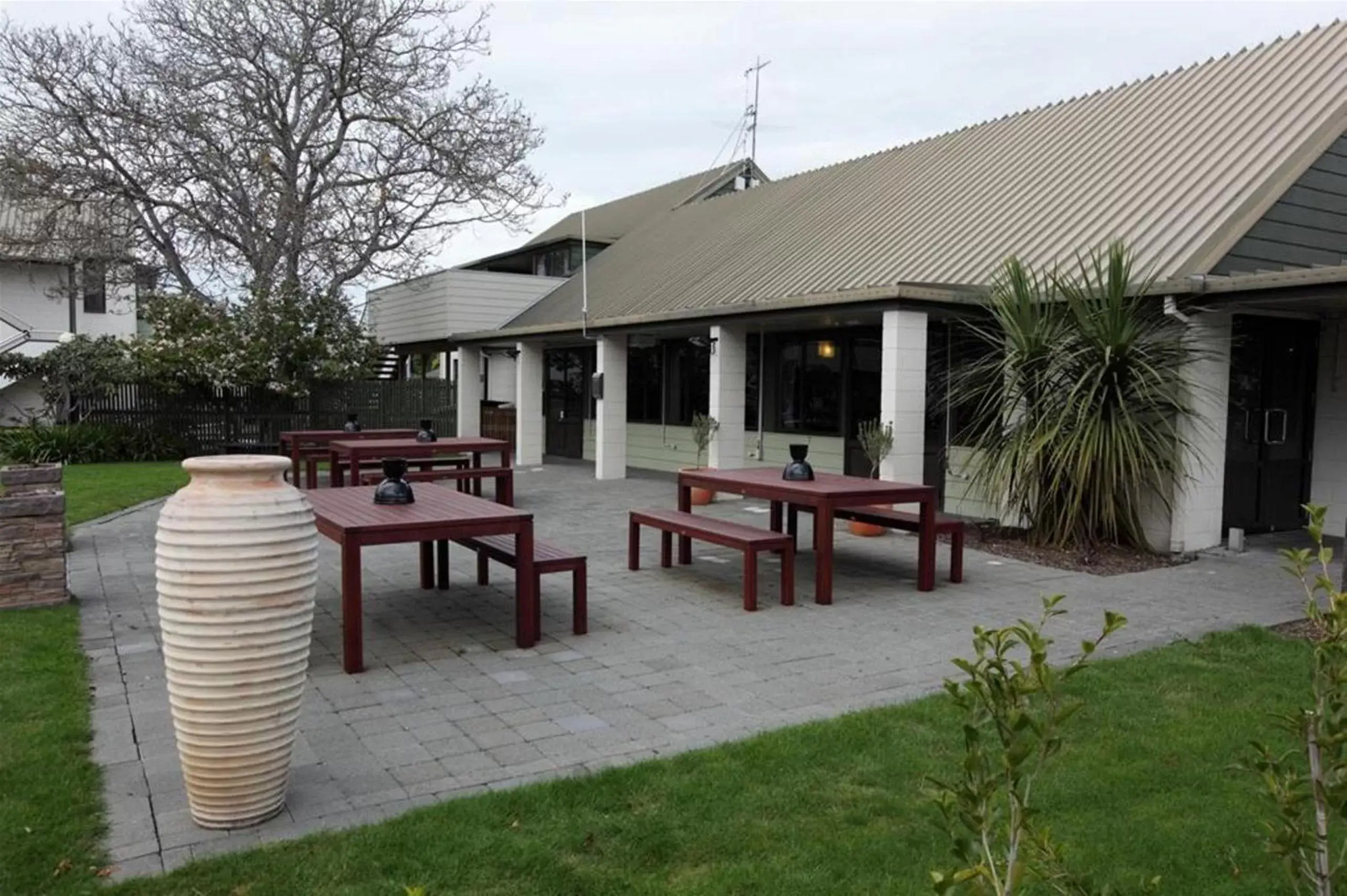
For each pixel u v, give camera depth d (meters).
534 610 5.35
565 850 2.90
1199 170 9.51
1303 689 4.40
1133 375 7.81
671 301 13.77
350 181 20.80
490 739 3.89
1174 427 8.22
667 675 4.80
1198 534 8.29
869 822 3.09
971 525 9.74
